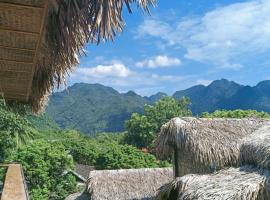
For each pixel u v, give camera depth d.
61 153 36.28
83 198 30.22
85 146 59.75
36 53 4.67
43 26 3.82
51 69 5.66
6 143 19.59
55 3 3.70
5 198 2.68
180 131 13.84
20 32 3.97
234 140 13.51
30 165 33.28
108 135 99.94
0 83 6.27
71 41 4.20
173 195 12.89
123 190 24.55
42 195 32.91
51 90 6.50
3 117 18.52
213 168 13.16
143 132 80.88
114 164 49.53
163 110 86.50
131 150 51.53
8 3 3.33
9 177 3.73
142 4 3.65
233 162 12.89
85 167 52.94
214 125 14.30
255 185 9.71
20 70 5.46
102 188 24.75
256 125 14.73
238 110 68.12
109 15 3.58
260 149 11.09
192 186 11.10
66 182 36.38
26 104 7.91
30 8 3.41
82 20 3.64
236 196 9.48
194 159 13.09
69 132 95.25
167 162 50.09
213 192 9.96
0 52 4.67
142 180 25.19
